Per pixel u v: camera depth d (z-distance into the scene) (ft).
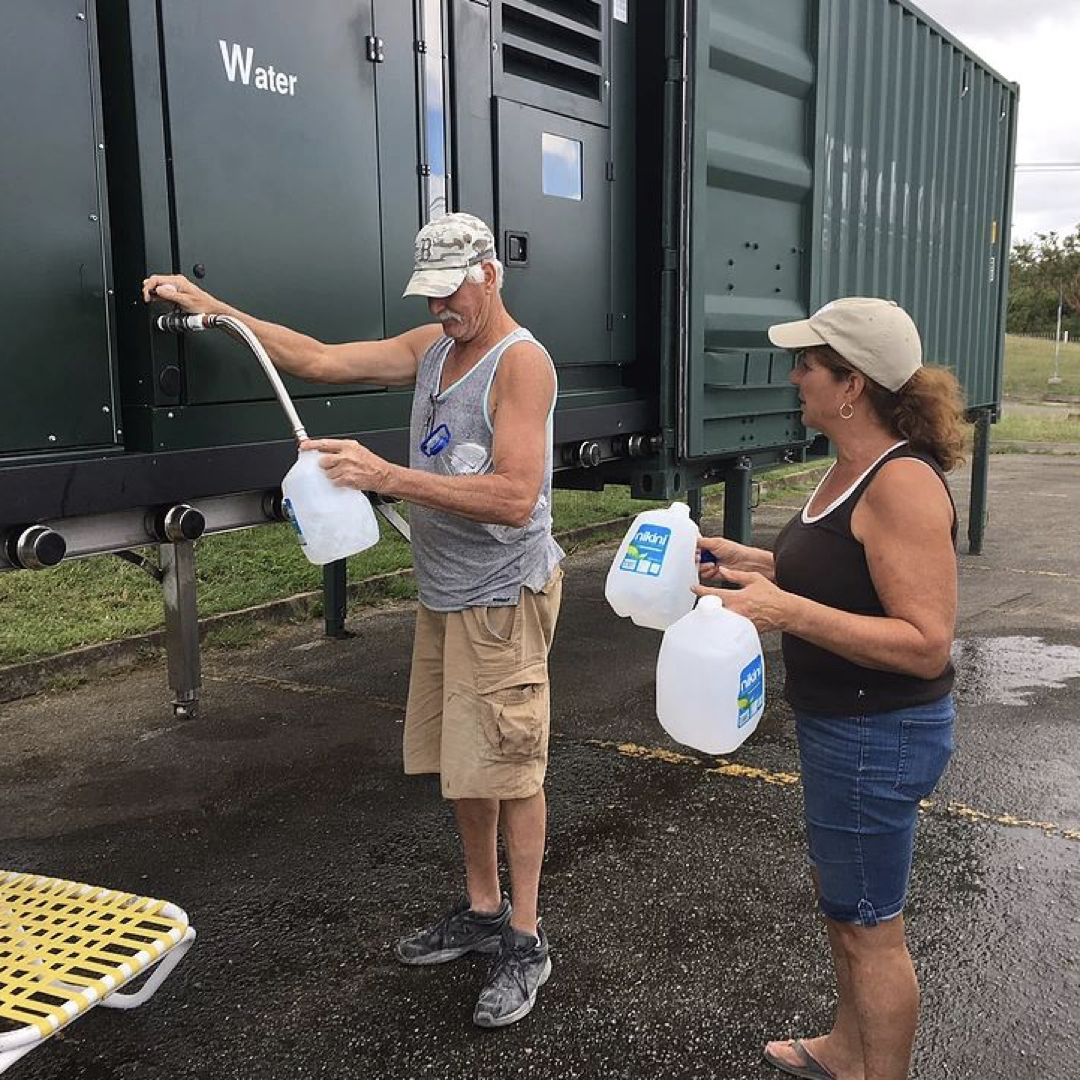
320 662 18.61
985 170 27.17
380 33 11.06
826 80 18.08
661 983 9.14
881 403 6.48
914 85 22.13
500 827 12.05
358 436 10.96
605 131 14.99
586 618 22.09
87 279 8.48
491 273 8.09
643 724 15.70
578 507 32.65
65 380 8.36
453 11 12.12
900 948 6.81
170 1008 8.89
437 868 11.35
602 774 13.75
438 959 9.45
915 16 21.67
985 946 9.64
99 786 13.46
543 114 13.71
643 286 16.01
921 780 6.49
